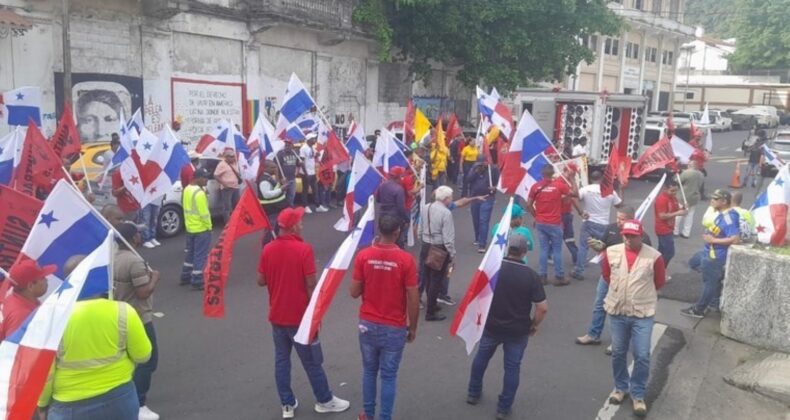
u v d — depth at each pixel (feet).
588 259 38.24
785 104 204.03
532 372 22.50
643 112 73.97
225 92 63.98
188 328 25.59
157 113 56.59
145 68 55.06
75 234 15.70
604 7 87.92
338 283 17.52
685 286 33.12
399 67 90.07
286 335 18.26
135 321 13.17
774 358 23.99
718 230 27.30
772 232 28.50
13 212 17.98
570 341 25.49
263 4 64.64
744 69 230.89
